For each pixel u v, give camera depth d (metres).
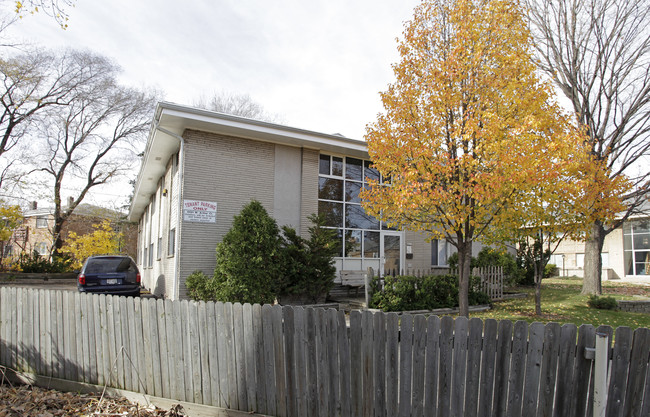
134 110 35.53
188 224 12.03
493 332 3.81
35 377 6.29
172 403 5.06
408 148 8.52
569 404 3.58
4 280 23.16
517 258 18.89
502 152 7.59
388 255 15.78
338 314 4.28
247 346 4.72
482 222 8.66
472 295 12.28
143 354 5.44
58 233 32.34
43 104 30.19
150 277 20.39
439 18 9.17
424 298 11.45
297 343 4.45
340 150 14.55
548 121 8.27
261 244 11.08
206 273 12.15
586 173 9.27
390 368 4.04
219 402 4.84
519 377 3.71
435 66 8.62
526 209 8.80
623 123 14.67
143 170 17.30
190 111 11.41
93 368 5.86
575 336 3.63
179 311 5.18
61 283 23.47
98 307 5.88
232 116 11.95
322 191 14.59
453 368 3.88
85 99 32.16
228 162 12.80
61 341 6.18
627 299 13.60
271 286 11.03
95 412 5.02
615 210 9.39
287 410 4.46
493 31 8.39
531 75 8.57
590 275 14.96
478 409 3.80
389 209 8.94
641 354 3.43
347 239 14.95
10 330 6.71
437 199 7.83
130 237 41.41
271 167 13.51
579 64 15.04
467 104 8.45
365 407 4.12
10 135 29.14
